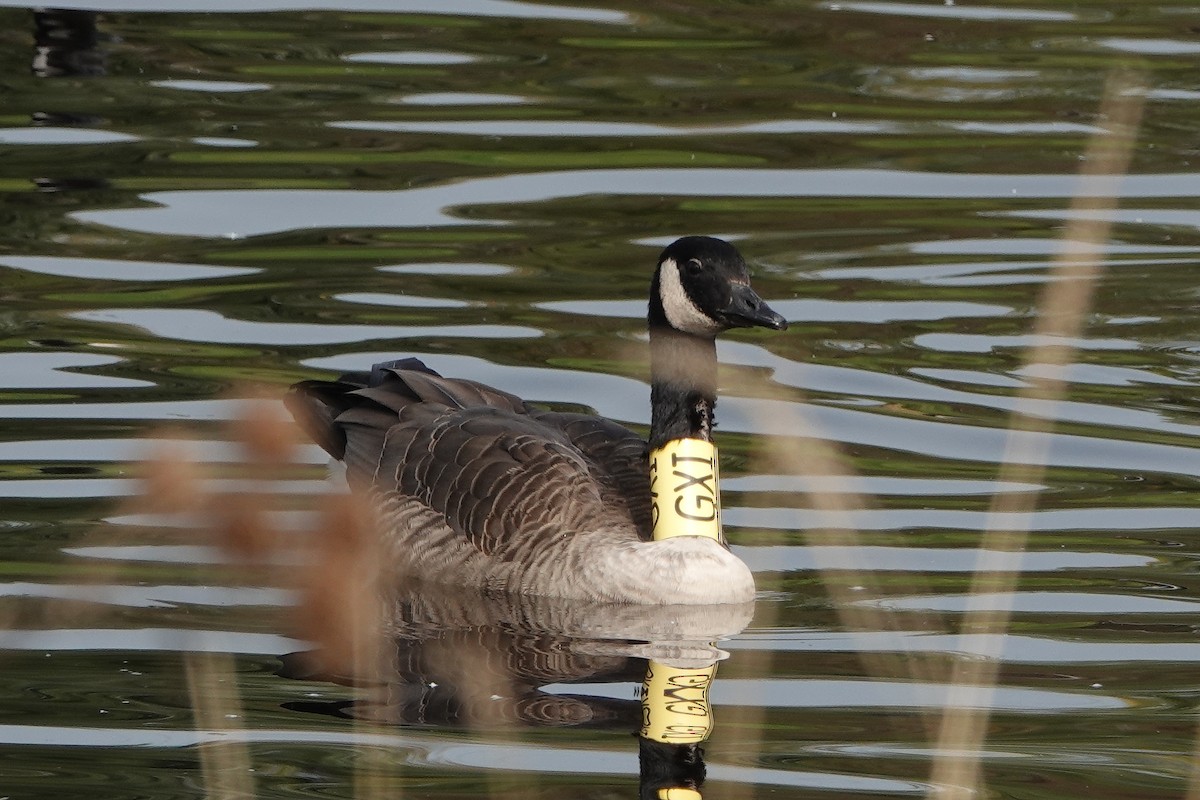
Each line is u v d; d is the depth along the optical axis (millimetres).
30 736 9398
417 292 17641
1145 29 26984
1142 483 13805
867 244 19266
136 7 27047
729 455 14820
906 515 13117
